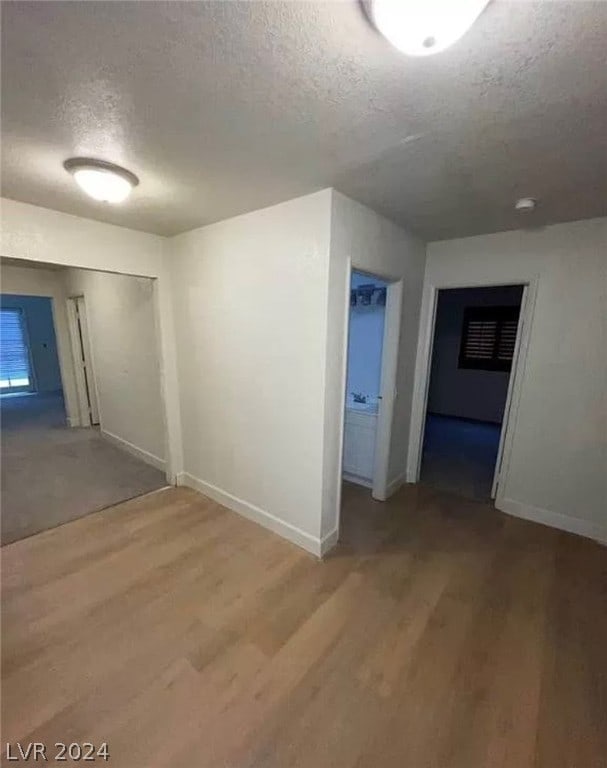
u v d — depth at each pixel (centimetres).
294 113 132
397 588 215
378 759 130
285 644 176
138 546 251
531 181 189
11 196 218
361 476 353
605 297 247
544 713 146
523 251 276
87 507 304
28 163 173
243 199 219
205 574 224
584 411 262
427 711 146
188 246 296
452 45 99
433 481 365
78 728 138
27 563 232
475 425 589
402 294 295
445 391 641
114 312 405
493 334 589
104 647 172
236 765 128
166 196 215
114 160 169
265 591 211
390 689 154
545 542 262
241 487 292
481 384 605
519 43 98
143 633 181
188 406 331
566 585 220
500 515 299
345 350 237
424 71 109
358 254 232
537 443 283
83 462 404
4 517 288
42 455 425
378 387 356
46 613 192
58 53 102
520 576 227
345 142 152
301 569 230
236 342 273
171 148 158
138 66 108
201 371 309
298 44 99
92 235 265
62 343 525
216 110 131
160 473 375
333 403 235
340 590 212
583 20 89
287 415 248
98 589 210
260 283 247
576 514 272
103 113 133
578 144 151
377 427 324
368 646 175
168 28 94
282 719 142
